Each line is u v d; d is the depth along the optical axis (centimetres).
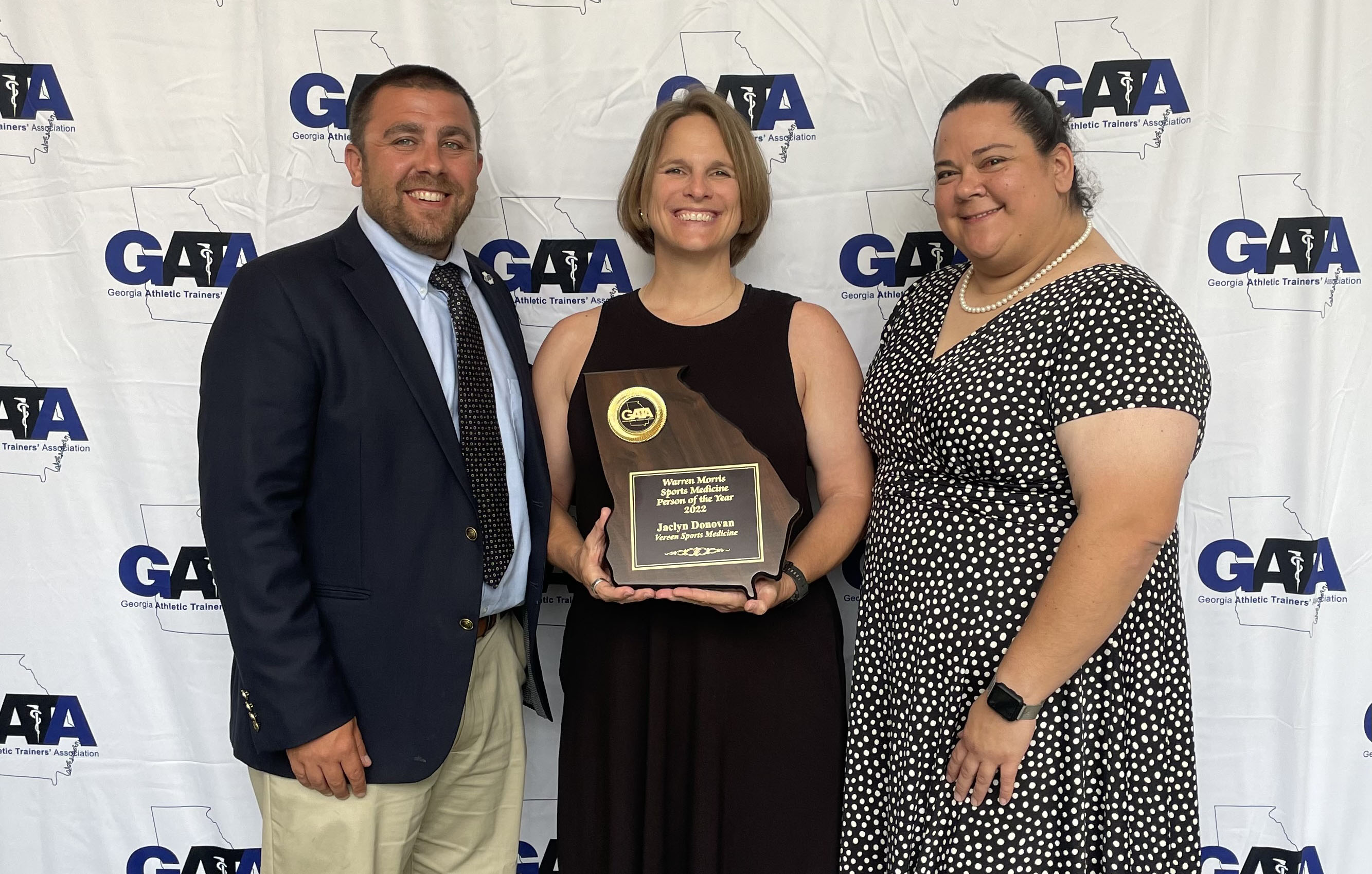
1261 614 173
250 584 116
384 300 126
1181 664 120
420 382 125
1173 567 121
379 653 124
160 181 171
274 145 170
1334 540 171
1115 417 105
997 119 121
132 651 179
